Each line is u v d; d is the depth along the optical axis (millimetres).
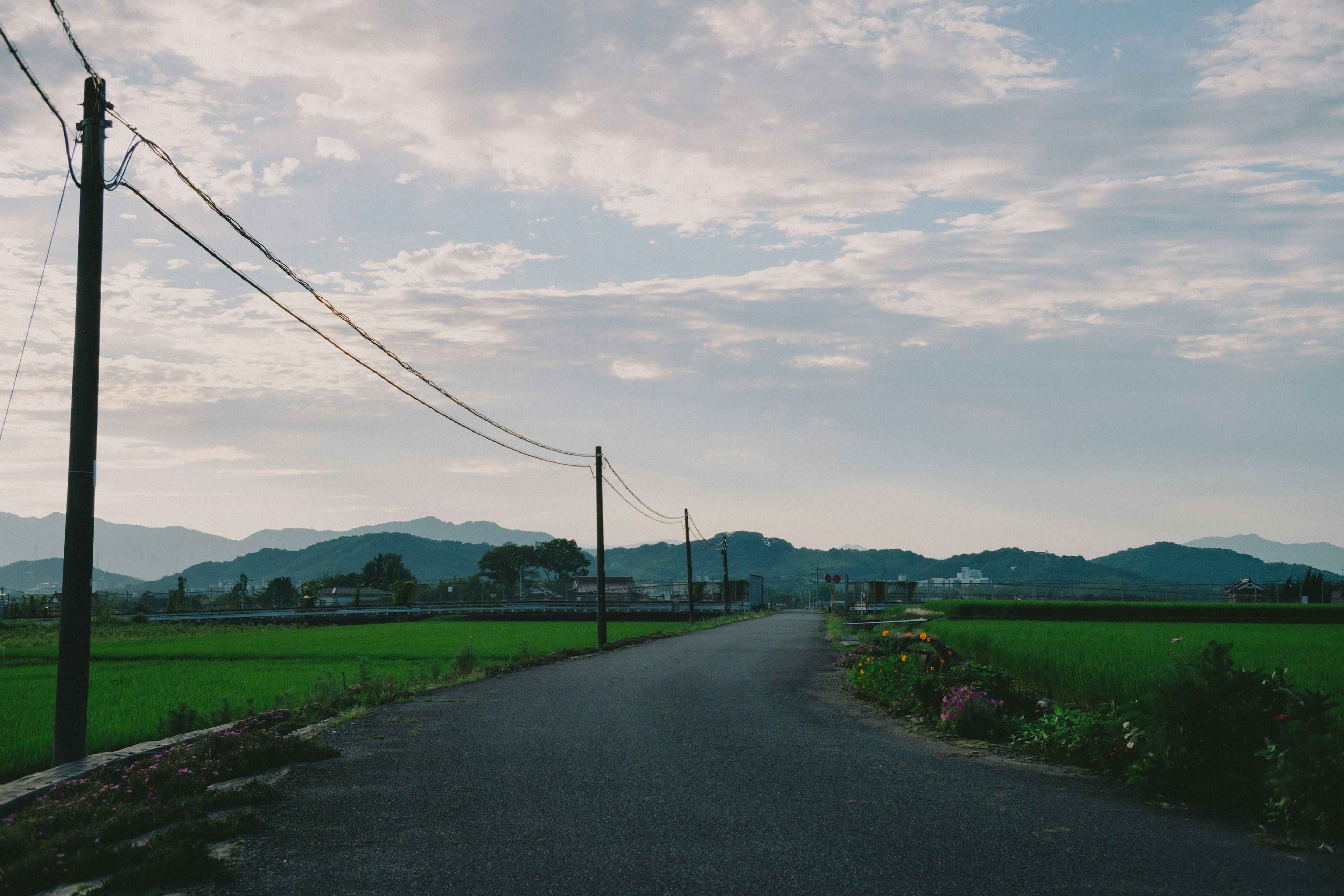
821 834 6703
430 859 6047
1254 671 8328
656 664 24031
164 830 6637
